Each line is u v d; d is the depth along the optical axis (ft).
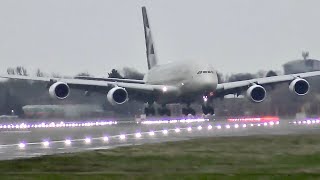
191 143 526.98
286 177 311.06
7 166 379.96
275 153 442.91
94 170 360.48
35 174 337.31
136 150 468.75
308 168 355.77
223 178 310.04
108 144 550.36
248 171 342.23
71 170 361.51
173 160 404.36
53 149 506.07
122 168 367.25
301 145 503.61
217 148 483.10
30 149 510.17
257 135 609.83
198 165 378.12
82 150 488.02
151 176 322.75
